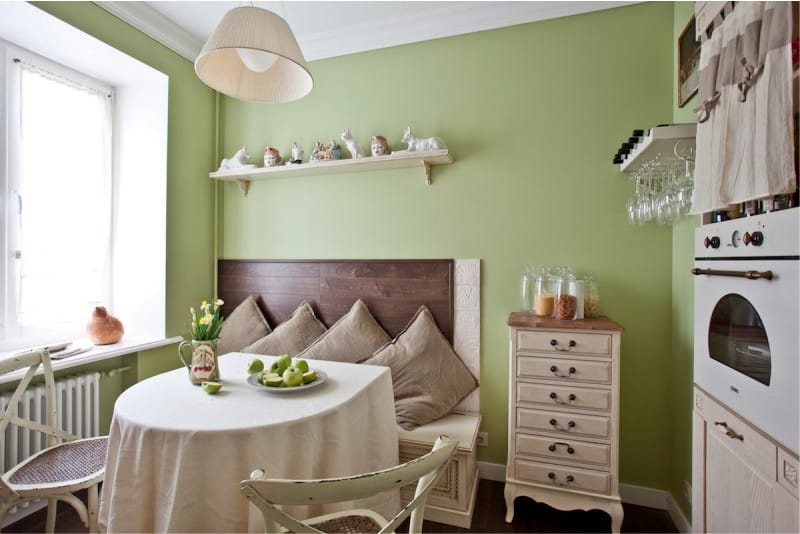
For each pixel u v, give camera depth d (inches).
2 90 77.5
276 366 60.8
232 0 84.6
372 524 46.8
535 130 86.3
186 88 101.5
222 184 112.4
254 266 108.3
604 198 81.9
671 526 72.4
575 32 83.8
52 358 75.9
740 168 39.9
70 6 74.7
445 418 84.9
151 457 43.8
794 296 32.4
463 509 71.7
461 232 91.7
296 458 45.6
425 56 94.3
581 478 68.3
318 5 86.4
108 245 98.3
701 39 50.4
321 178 103.3
